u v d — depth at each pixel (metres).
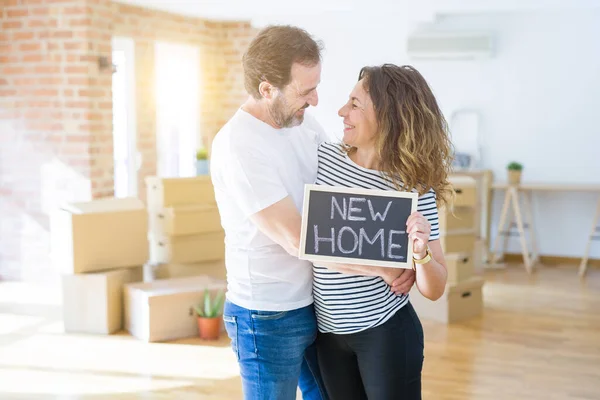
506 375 4.21
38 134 6.23
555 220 7.66
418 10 7.41
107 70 6.27
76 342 4.70
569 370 4.31
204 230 5.61
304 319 2.15
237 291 2.15
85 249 4.86
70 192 6.18
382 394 2.11
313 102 2.07
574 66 7.41
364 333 2.10
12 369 4.18
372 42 7.90
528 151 7.62
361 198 1.99
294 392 2.20
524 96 7.58
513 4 6.97
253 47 2.05
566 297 6.12
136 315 4.82
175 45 7.71
